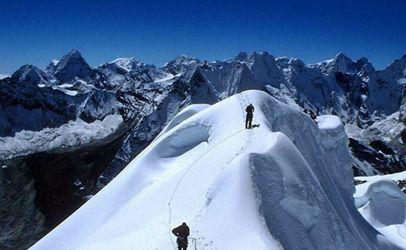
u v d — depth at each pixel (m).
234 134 35.59
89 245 30.06
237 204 25.86
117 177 38.91
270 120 40.38
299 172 29.36
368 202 53.81
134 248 26.22
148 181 36.72
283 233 26.23
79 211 35.88
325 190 37.78
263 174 27.84
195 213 27.41
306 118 45.50
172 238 25.41
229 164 28.55
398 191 54.25
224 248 23.38
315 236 28.00
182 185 32.12
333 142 47.69
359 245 34.97
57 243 33.34
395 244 45.31
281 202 27.53
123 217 32.09
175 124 50.03
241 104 40.38
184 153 39.09
